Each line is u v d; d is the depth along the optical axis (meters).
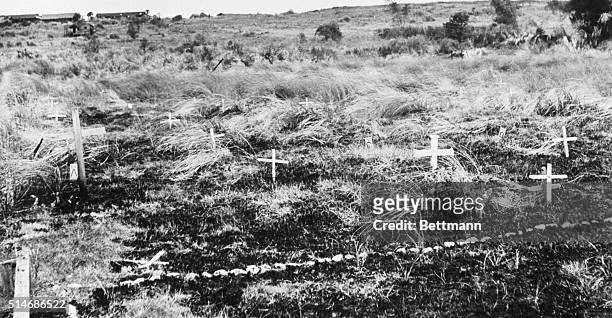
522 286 6.27
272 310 5.86
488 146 9.48
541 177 7.97
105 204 8.18
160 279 6.40
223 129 10.38
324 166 9.12
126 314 5.70
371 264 6.77
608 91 11.11
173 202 8.27
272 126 10.55
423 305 5.95
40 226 7.53
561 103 10.66
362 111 10.89
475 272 6.57
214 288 6.23
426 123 10.30
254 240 7.28
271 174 8.96
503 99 10.95
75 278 6.35
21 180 8.48
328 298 6.07
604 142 9.50
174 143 10.00
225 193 8.47
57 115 10.84
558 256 6.88
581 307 5.88
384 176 8.60
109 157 9.68
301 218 7.78
